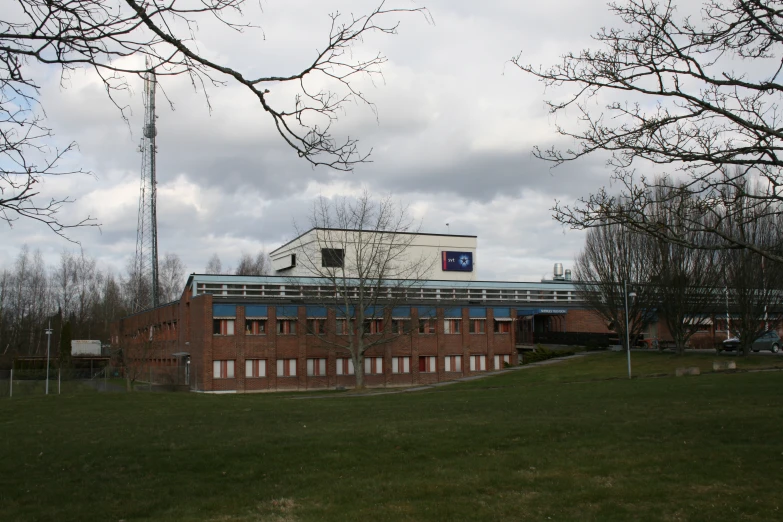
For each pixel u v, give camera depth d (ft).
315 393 152.56
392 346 189.47
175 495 42.01
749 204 41.83
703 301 154.81
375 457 50.42
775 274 142.00
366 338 184.14
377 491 41.37
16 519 36.88
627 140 36.01
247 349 173.27
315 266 171.42
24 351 307.78
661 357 157.99
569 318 218.38
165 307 212.23
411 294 195.31
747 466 43.01
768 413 61.21
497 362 201.87
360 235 165.17
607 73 35.06
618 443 51.75
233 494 42.01
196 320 176.86
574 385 111.04
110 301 361.92
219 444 55.52
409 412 76.64
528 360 187.11
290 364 177.47
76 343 294.66
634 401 77.20
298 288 186.80
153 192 257.34
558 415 67.62
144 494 42.09
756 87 33.14
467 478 43.52
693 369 117.08
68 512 38.37
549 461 47.09
